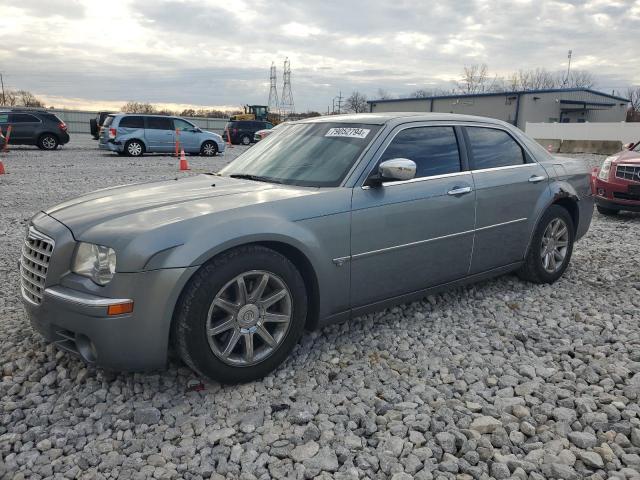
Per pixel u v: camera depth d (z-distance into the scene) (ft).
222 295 9.93
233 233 9.78
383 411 9.64
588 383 10.71
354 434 8.97
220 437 8.89
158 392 10.26
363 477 8.01
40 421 9.39
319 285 11.18
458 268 13.98
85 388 10.37
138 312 9.22
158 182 13.29
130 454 8.60
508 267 15.55
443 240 13.29
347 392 10.28
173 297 9.32
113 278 9.23
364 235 11.71
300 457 8.40
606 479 7.93
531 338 12.80
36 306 10.18
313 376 10.99
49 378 10.70
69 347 10.07
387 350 12.13
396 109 193.88
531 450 8.57
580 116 167.53
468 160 14.15
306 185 12.01
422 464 8.27
